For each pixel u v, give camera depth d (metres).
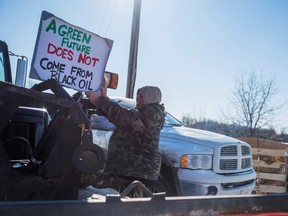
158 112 3.77
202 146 5.93
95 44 3.27
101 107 3.47
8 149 3.43
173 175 5.70
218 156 5.92
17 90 2.43
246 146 6.64
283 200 2.61
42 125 3.81
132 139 3.78
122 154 3.79
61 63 3.08
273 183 10.94
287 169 10.67
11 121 3.49
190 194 5.66
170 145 5.89
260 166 11.09
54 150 2.62
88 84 3.27
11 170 2.48
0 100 2.42
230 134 23.28
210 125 23.86
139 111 3.76
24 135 3.62
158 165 3.88
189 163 5.71
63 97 2.69
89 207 1.95
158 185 5.61
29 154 3.47
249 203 2.47
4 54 5.18
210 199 2.33
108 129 6.19
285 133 22.95
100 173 3.79
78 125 2.55
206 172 5.77
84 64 3.22
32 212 1.80
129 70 13.28
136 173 3.74
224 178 5.87
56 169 2.62
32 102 2.56
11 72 5.22
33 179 2.53
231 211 2.39
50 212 1.84
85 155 2.45
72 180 2.66
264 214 2.51
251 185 6.49
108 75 3.57
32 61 2.93
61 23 3.05
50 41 3.01
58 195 2.61
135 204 2.08
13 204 1.76
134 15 13.34
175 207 2.20
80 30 3.17
